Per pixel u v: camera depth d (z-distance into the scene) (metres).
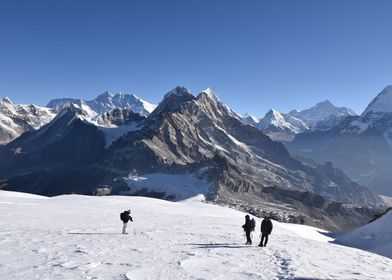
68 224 36.50
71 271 15.89
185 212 71.69
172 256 20.28
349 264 21.33
